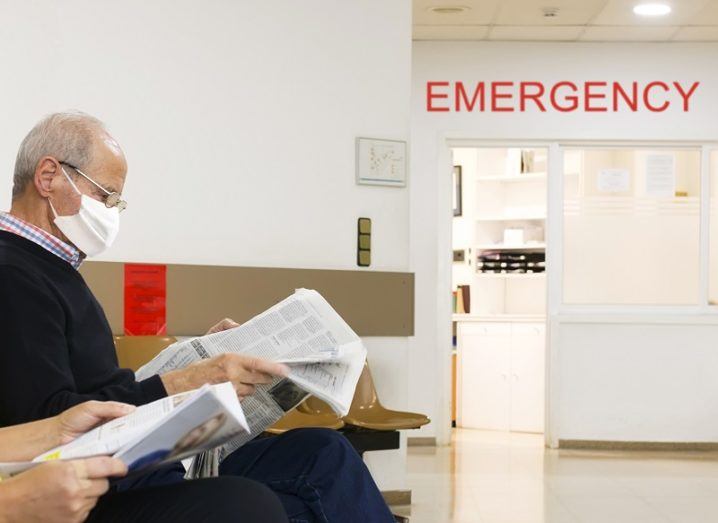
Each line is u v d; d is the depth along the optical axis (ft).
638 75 22.43
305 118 14.46
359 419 13.38
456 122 22.48
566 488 17.33
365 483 6.37
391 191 15.15
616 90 22.43
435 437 22.49
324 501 6.23
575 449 22.15
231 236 13.92
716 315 22.58
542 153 24.20
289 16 14.33
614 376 22.39
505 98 22.49
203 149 13.70
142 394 5.72
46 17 12.59
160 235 13.38
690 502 16.16
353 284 14.74
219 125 13.82
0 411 5.61
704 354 22.39
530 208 25.45
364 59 14.89
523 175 24.73
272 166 14.23
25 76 12.43
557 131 22.43
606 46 22.40
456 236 26.35
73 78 12.76
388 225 15.12
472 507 15.58
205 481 5.07
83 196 6.49
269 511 4.95
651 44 22.36
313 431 6.62
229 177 13.89
